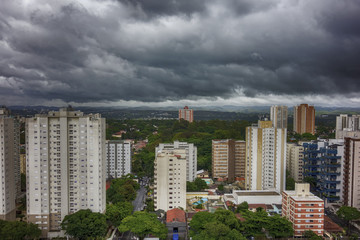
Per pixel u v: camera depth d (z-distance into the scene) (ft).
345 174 515.09
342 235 400.47
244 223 397.39
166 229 399.65
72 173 419.74
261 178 587.27
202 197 568.41
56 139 411.34
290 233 377.71
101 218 401.08
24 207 483.51
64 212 413.39
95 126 419.74
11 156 422.00
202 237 356.59
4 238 346.74
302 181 624.59
